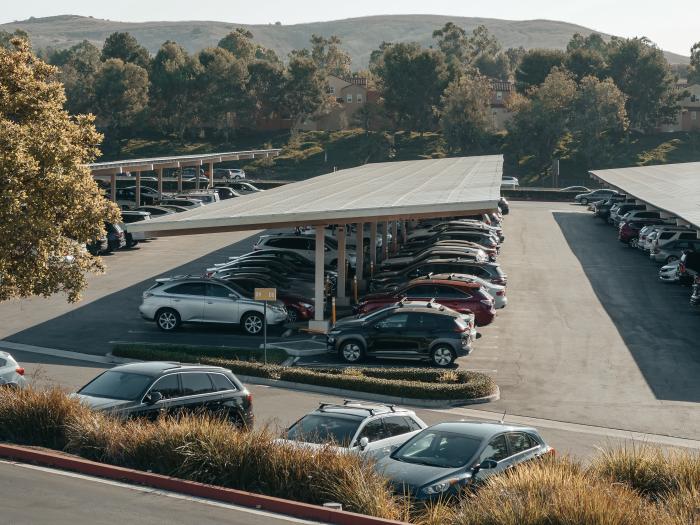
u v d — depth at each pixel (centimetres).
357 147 13738
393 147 13650
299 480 1393
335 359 3056
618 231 6781
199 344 3178
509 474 1347
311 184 5303
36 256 2369
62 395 1702
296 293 3866
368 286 4206
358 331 3000
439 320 2967
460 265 3834
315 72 14325
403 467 1454
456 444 1504
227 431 1504
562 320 3744
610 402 2570
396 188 4303
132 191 7169
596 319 3762
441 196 3534
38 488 1362
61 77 14088
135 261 5178
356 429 1590
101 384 1820
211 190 7881
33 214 2280
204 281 3400
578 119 12588
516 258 5459
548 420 2389
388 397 2572
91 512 1248
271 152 9569
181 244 6091
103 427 1594
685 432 2289
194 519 1250
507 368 2959
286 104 14400
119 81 13675
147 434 1527
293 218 3241
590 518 1155
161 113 14512
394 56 13850
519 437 1557
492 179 4581
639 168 8912
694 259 4384
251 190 9106
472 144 13038
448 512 1292
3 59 2425
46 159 2316
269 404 2428
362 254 4359
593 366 2991
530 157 13100
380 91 14550
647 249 5478
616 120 12750
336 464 1397
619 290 4438
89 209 2420
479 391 2561
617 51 14675
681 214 4106
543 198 9569
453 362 3000
